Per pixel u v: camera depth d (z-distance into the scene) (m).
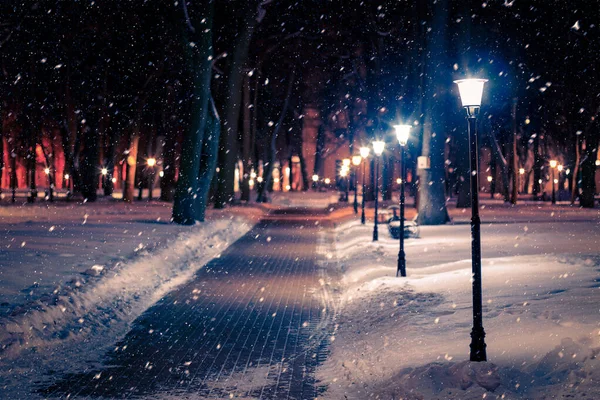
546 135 73.19
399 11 50.19
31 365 10.94
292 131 95.38
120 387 9.97
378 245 26.98
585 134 59.06
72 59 52.22
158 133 71.12
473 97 9.99
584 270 16.81
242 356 11.77
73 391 9.75
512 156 65.12
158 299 17.25
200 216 37.38
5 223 34.38
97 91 56.81
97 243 25.48
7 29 43.41
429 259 22.42
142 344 12.56
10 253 21.64
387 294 15.73
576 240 26.88
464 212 51.16
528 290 14.45
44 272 17.94
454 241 28.05
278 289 18.89
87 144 61.28
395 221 31.09
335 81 69.12
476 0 48.38
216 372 10.80
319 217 53.78
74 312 14.05
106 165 71.88
